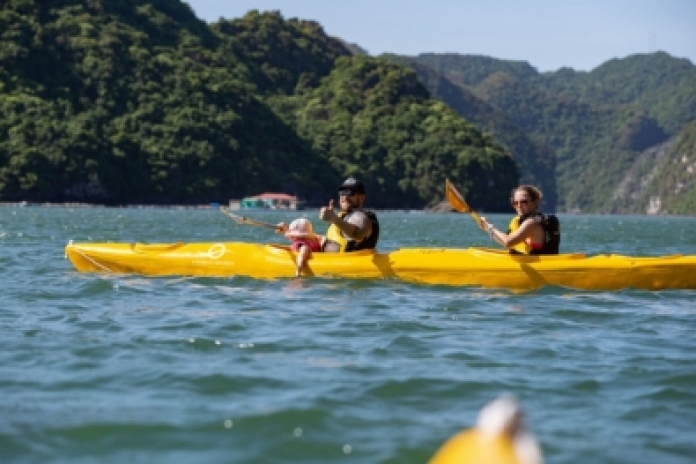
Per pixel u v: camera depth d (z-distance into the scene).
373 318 10.27
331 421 6.23
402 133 171.00
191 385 7.14
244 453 5.61
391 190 164.50
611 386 7.34
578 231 54.53
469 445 3.45
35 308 10.88
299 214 105.06
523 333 9.59
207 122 144.38
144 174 133.88
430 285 12.99
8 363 7.83
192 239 31.20
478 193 168.38
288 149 156.50
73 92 138.38
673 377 7.61
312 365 7.86
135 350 8.38
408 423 6.25
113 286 12.67
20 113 124.94
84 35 145.88
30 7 143.25
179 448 5.70
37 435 5.89
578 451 5.73
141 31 158.12
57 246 22.72
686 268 13.00
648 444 5.90
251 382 7.23
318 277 13.38
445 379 7.43
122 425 6.10
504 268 12.95
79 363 7.84
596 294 12.48
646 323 10.34
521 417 3.46
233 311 10.66
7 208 94.56
